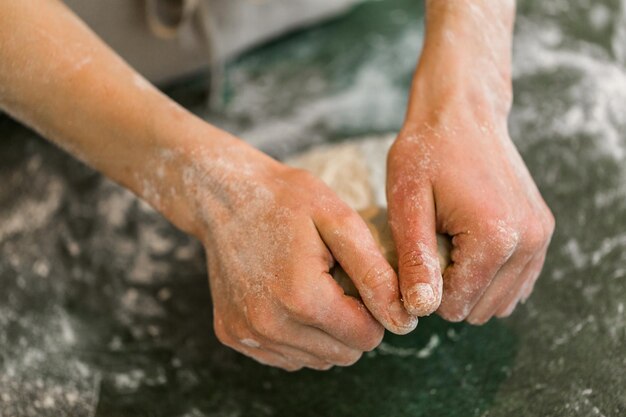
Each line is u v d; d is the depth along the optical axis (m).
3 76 0.48
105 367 0.54
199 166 0.47
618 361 0.48
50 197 0.64
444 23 0.50
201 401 0.51
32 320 0.57
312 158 0.59
